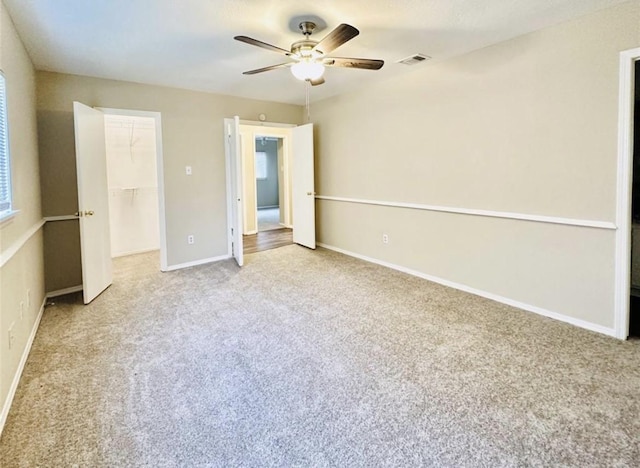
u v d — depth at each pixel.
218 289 3.71
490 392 1.94
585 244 2.67
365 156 4.61
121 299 3.45
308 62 2.74
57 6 2.27
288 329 2.76
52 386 2.02
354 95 4.66
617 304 2.53
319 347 2.46
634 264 3.37
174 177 4.48
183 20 2.52
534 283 3.00
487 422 1.71
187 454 1.53
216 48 3.06
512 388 1.97
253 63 3.46
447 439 1.60
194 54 3.20
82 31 2.67
